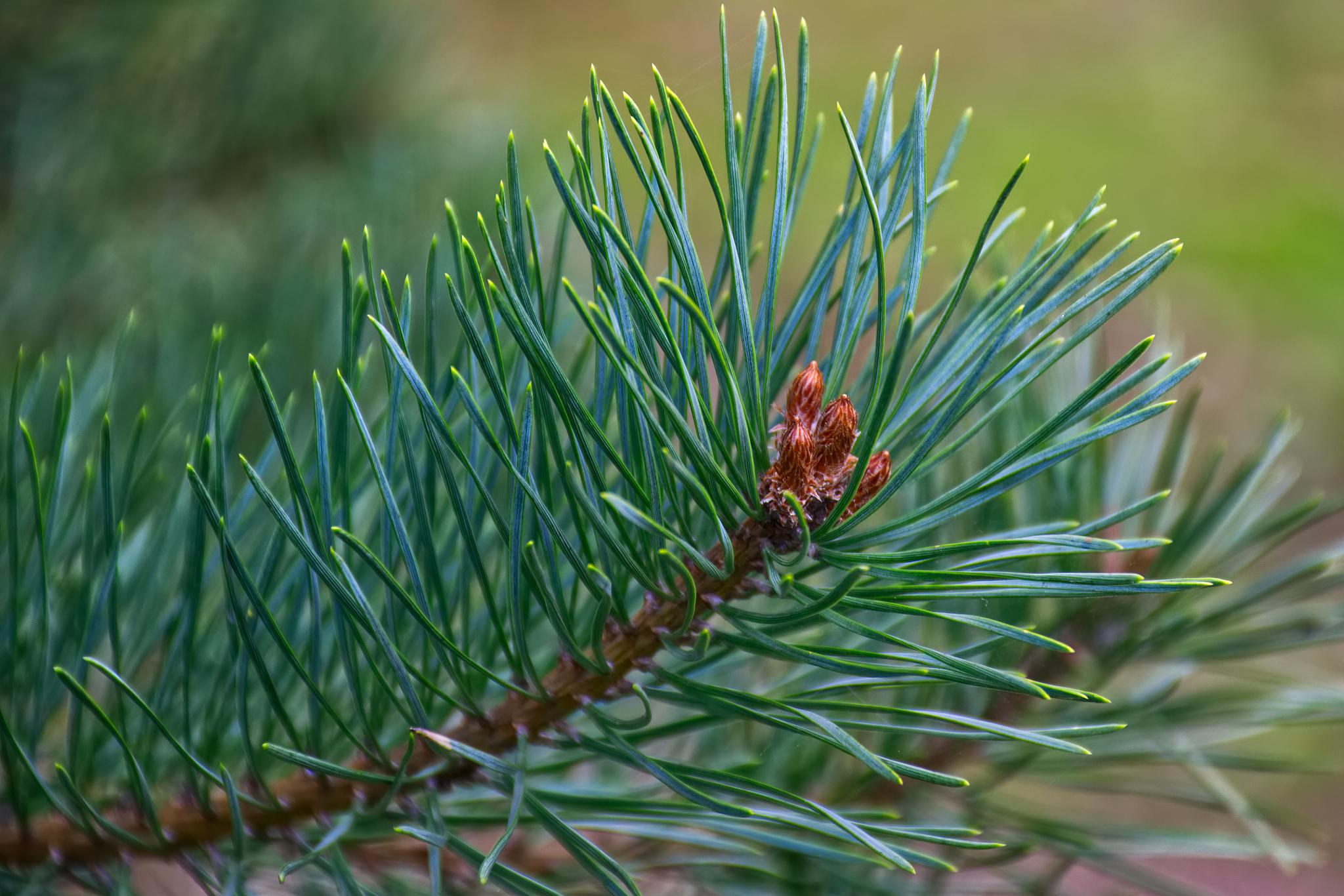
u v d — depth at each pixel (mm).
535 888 416
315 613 425
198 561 424
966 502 396
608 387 411
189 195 807
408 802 431
